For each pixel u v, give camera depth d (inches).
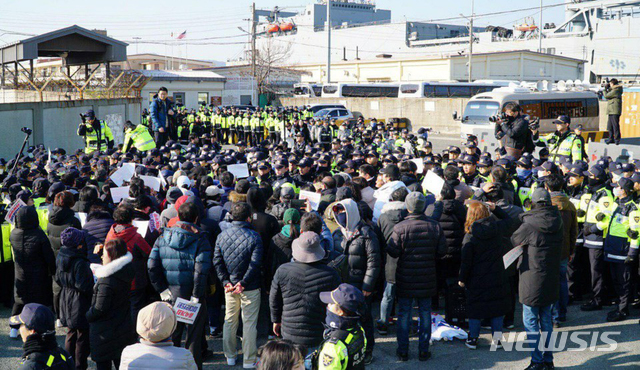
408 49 3698.3
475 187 362.6
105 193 366.0
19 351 282.2
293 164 451.5
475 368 264.1
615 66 3046.3
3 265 331.9
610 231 313.4
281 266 223.9
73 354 245.9
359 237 261.3
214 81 1971.0
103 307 219.3
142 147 622.5
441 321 310.2
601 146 681.0
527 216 256.5
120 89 1135.6
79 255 241.3
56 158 515.8
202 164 470.6
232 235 252.4
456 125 1733.5
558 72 2655.0
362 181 356.8
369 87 1966.0
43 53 1152.8
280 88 2452.0
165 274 243.3
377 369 263.1
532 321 258.1
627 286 311.4
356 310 171.6
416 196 266.1
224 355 280.8
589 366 264.7
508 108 497.7
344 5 4458.7
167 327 167.5
